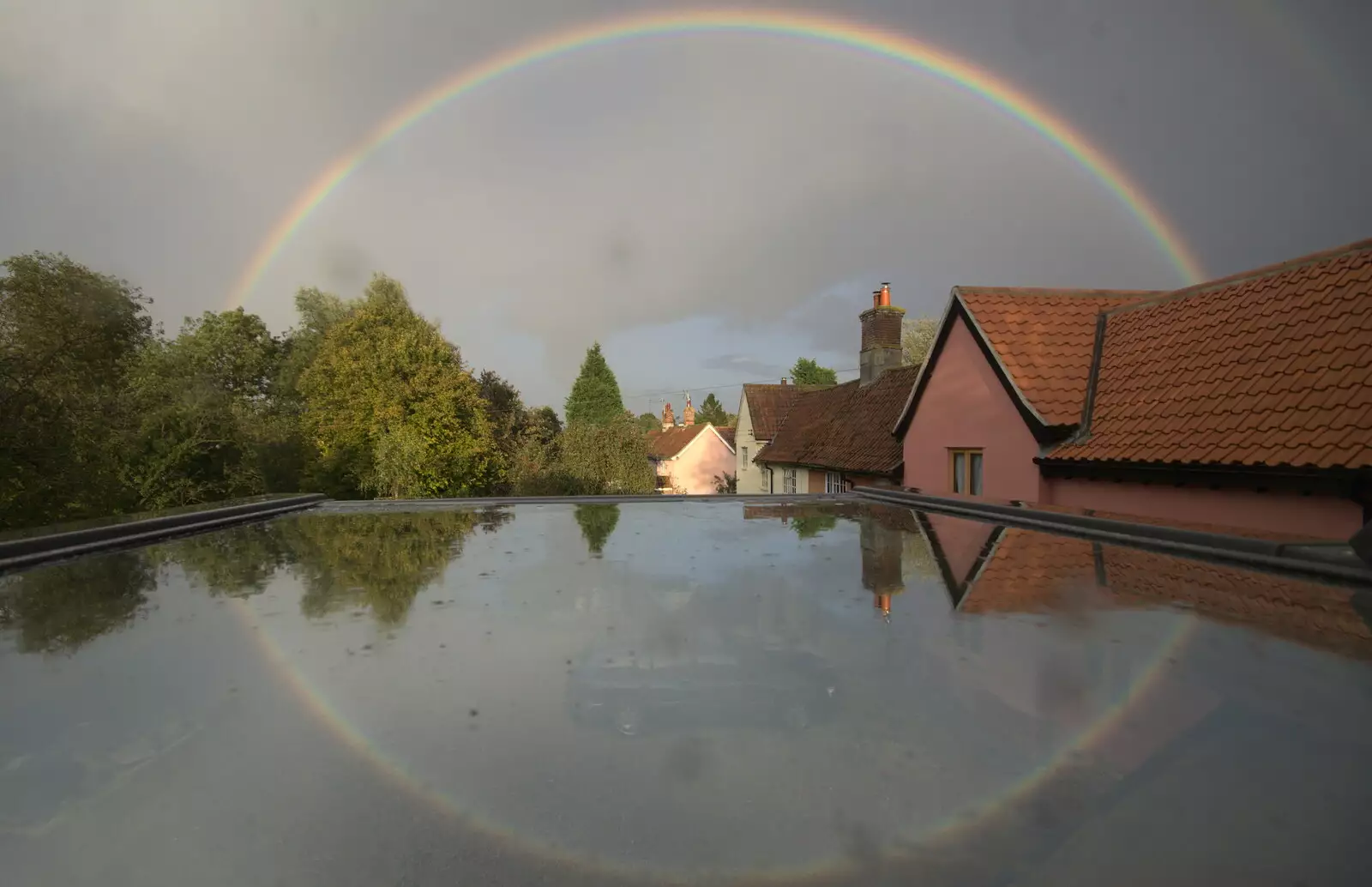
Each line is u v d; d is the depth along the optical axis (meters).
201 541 3.83
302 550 3.52
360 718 1.43
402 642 1.93
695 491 36.97
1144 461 6.02
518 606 2.33
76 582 2.72
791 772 1.20
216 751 1.29
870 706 1.46
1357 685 1.51
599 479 22.80
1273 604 2.19
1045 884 0.90
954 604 2.28
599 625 2.08
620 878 0.93
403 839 1.02
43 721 1.40
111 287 17.16
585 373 55.44
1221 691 1.49
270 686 1.60
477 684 1.62
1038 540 3.55
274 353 32.09
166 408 14.59
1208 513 5.59
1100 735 1.31
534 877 0.93
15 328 13.94
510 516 5.08
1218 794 1.09
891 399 16.11
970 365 9.10
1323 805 1.05
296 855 0.98
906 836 1.01
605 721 1.41
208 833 1.03
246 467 15.82
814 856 0.97
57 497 10.45
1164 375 6.80
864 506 5.69
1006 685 1.56
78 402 11.37
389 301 25.27
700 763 1.24
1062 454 7.06
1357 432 4.61
